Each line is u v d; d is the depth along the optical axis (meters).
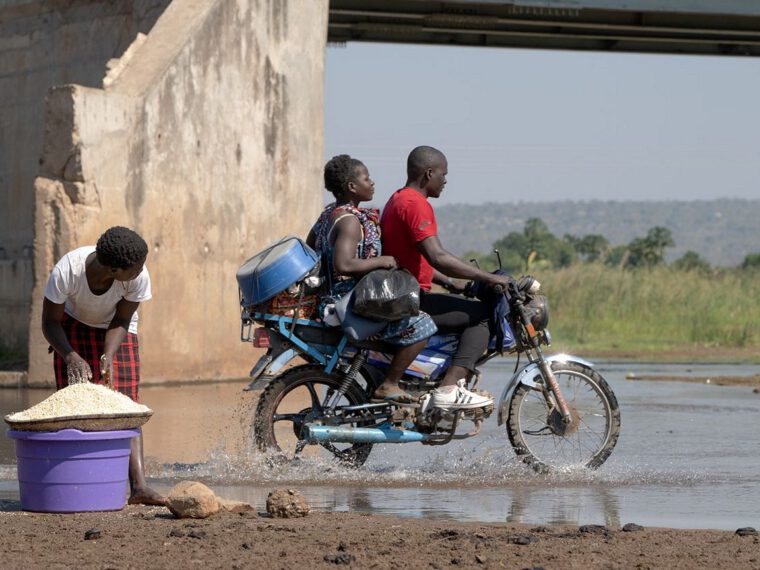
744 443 11.02
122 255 7.03
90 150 16.72
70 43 23.28
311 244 9.28
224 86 19.27
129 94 17.52
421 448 10.46
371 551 5.80
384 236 9.02
